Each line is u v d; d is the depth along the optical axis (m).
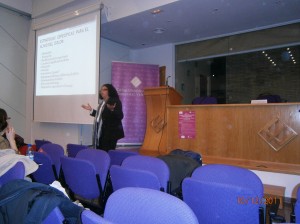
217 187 1.31
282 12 4.16
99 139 3.46
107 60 5.70
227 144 3.41
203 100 4.29
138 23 4.62
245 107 3.27
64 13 4.82
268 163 3.09
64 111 4.52
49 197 1.10
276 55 5.99
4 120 2.57
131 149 5.11
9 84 5.18
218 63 6.91
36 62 5.09
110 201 1.15
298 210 1.18
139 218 1.06
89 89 4.17
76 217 1.16
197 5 3.86
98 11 4.13
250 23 4.67
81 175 2.14
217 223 1.39
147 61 6.29
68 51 4.52
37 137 5.38
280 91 5.91
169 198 1.03
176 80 5.98
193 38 5.59
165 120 4.34
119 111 3.39
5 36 5.08
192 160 2.27
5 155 2.02
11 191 1.18
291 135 2.95
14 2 5.02
